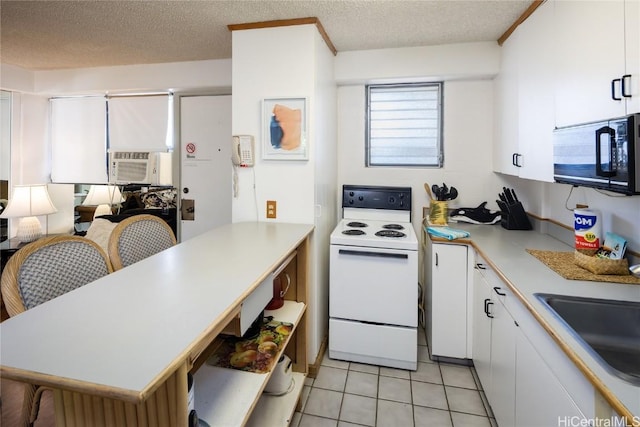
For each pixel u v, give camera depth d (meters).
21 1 2.03
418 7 2.06
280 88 2.32
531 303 1.28
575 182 1.43
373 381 2.27
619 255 1.58
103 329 0.91
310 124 2.30
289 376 1.93
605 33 1.29
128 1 2.02
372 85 3.13
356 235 2.46
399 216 3.02
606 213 1.82
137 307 1.04
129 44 2.76
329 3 2.02
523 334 1.40
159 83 3.32
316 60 2.30
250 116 2.39
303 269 2.17
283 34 2.29
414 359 2.35
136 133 3.65
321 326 2.55
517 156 2.23
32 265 1.30
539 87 1.91
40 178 3.79
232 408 1.27
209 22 2.31
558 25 1.69
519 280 1.53
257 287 1.33
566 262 1.76
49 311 1.01
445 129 3.00
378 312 2.38
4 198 3.62
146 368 0.74
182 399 0.91
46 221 3.90
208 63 3.21
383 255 2.35
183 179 3.60
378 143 3.17
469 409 2.00
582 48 1.46
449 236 2.35
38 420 1.87
